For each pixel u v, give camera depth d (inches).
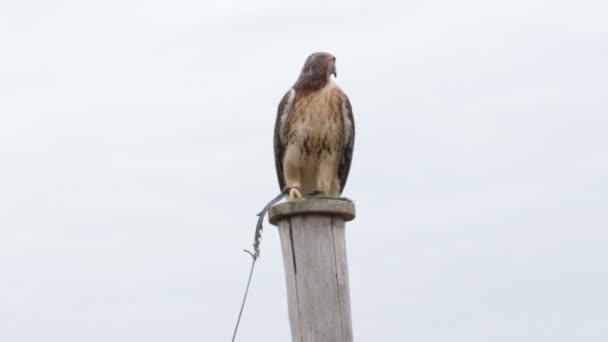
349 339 216.8
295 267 217.8
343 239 222.1
